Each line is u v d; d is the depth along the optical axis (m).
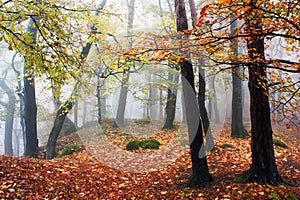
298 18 3.67
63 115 10.51
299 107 4.52
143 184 6.34
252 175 5.49
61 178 6.12
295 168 6.99
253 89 5.50
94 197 5.41
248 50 4.96
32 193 5.06
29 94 10.91
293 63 3.60
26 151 10.99
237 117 10.95
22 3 3.51
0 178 5.34
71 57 3.88
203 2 8.03
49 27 3.54
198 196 5.10
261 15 3.45
